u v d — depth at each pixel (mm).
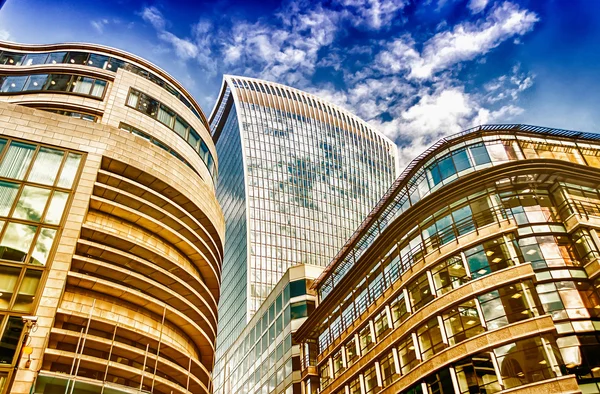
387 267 44344
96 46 55406
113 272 39531
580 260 34594
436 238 39375
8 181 37938
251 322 79125
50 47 55312
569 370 29062
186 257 48281
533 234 35594
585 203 37438
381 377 40656
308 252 145500
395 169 190750
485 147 41594
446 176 42062
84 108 48938
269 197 151750
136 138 46250
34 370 31000
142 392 35250
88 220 40844
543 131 43125
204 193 51375
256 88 178000
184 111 56969
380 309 43406
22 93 49500
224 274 153125
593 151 43062
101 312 38688
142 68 56344
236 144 165500
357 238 53594
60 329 33750
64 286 35375
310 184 162250
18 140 40250
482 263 35375
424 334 36688
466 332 33469
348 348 47781
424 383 34656
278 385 61812
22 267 34656
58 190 39375
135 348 38438
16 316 32469
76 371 33188
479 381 31062
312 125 178750
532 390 28562
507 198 37875
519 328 31000
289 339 61688
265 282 133125
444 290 36688
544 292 32719
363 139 189375
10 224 36031
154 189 46656
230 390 81312
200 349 48312
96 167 41938
